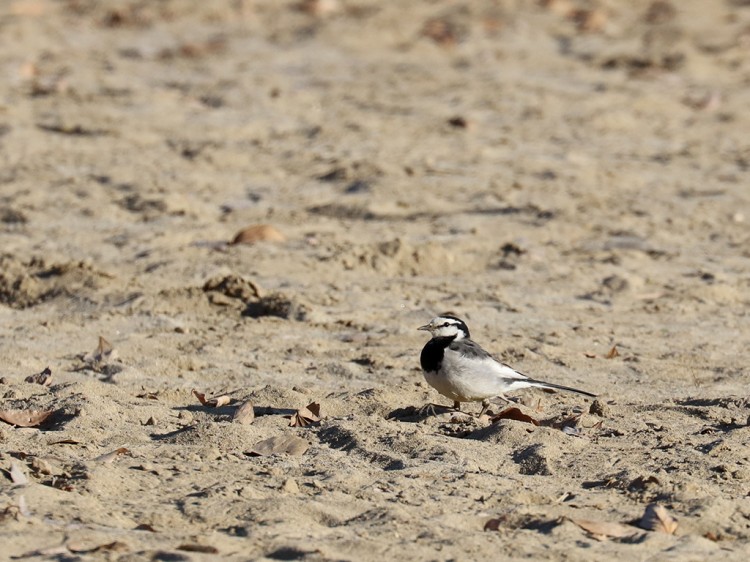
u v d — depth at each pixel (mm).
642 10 35438
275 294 14086
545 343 12945
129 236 16891
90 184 19250
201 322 13492
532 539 7934
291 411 10648
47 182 19281
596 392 11438
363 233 17406
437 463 9375
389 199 18953
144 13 33125
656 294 15023
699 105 25609
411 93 26062
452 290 14992
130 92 25172
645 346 13031
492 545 7789
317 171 20531
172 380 11586
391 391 11195
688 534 8141
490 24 32750
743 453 9586
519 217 18312
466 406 10984
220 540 7641
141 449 9539
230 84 26266
